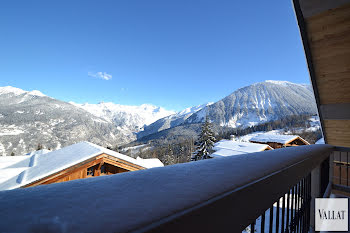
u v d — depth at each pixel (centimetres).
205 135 2069
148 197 31
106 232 20
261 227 59
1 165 805
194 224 31
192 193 35
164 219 26
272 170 61
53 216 21
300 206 124
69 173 474
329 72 354
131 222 23
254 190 50
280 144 1998
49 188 32
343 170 341
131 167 587
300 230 122
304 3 264
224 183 43
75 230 19
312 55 339
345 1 241
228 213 40
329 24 285
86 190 32
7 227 17
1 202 24
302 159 94
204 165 57
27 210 22
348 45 300
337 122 461
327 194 205
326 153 185
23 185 411
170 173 47
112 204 27
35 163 702
